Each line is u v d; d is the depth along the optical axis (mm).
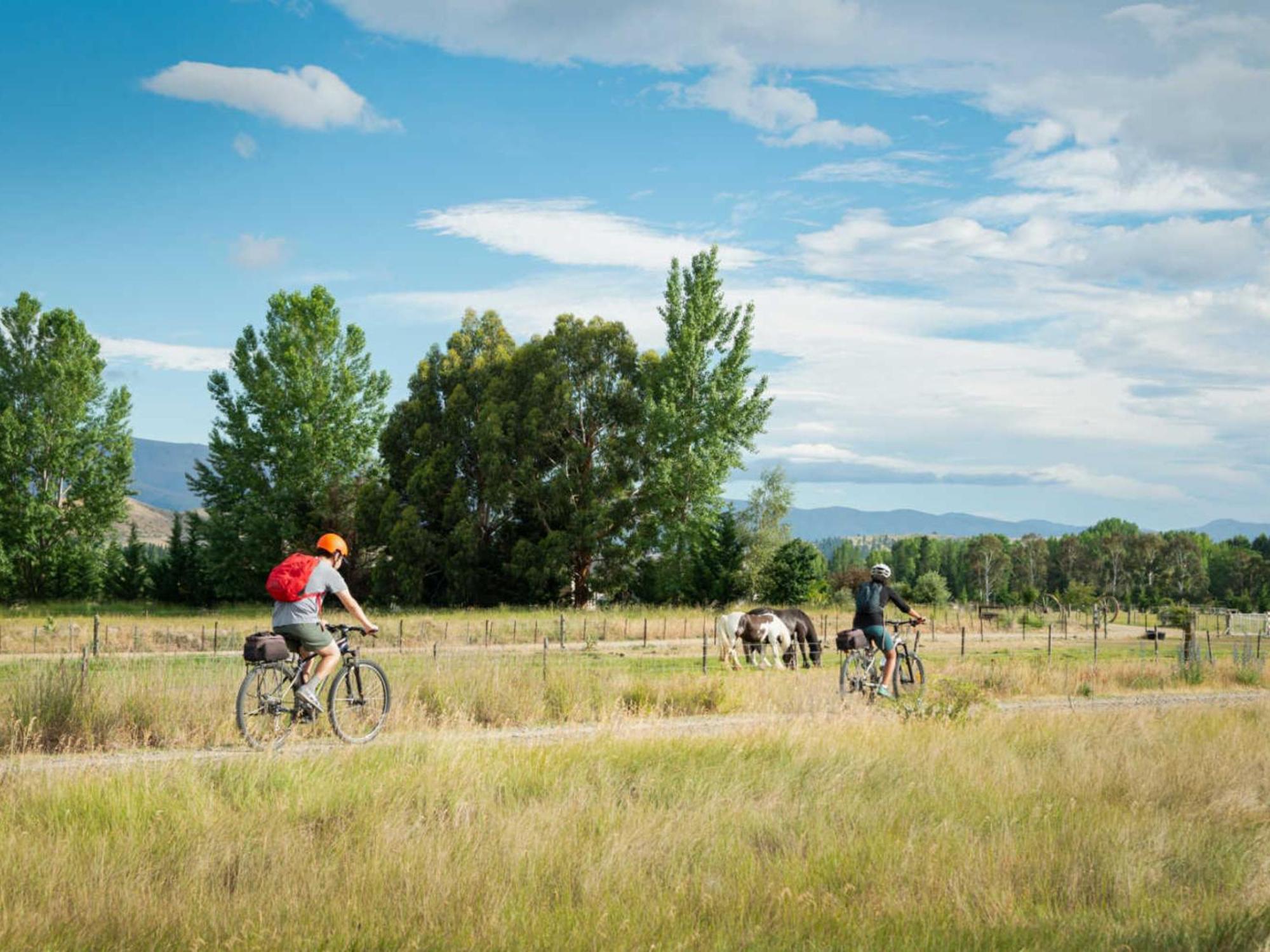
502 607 58594
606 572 64625
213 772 9344
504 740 11703
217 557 70938
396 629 38188
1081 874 7148
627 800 8797
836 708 15102
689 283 63875
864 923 6055
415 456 72562
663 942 5719
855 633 16109
